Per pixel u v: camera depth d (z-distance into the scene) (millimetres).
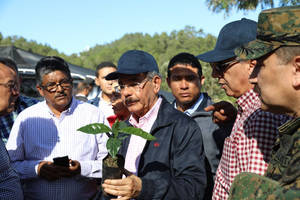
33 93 8516
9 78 1925
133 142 2156
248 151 1583
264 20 1206
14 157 2570
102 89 4461
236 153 1659
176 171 1989
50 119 2648
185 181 1889
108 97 4461
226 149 1761
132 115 2283
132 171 2086
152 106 2162
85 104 2863
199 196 1881
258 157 1543
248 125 1600
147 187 1766
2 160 1906
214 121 2219
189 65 2941
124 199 1689
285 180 930
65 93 2562
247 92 1769
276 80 1164
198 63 3037
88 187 2658
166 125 2064
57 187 2500
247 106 1752
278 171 1113
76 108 2762
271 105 1222
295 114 1189
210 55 1924
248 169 1567
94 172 2588
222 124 2240
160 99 2215
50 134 2615
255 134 1560
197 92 2992
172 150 2037
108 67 4457
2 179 1924
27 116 2654
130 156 2129
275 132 1537
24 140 2609
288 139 1117
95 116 2836
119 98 3197
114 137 1740
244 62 1773
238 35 1896
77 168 2490
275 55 1155
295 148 1031
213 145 2564
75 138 2648
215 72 1968
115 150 1674
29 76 8539
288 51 1113
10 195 1942
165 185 1852
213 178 2531
